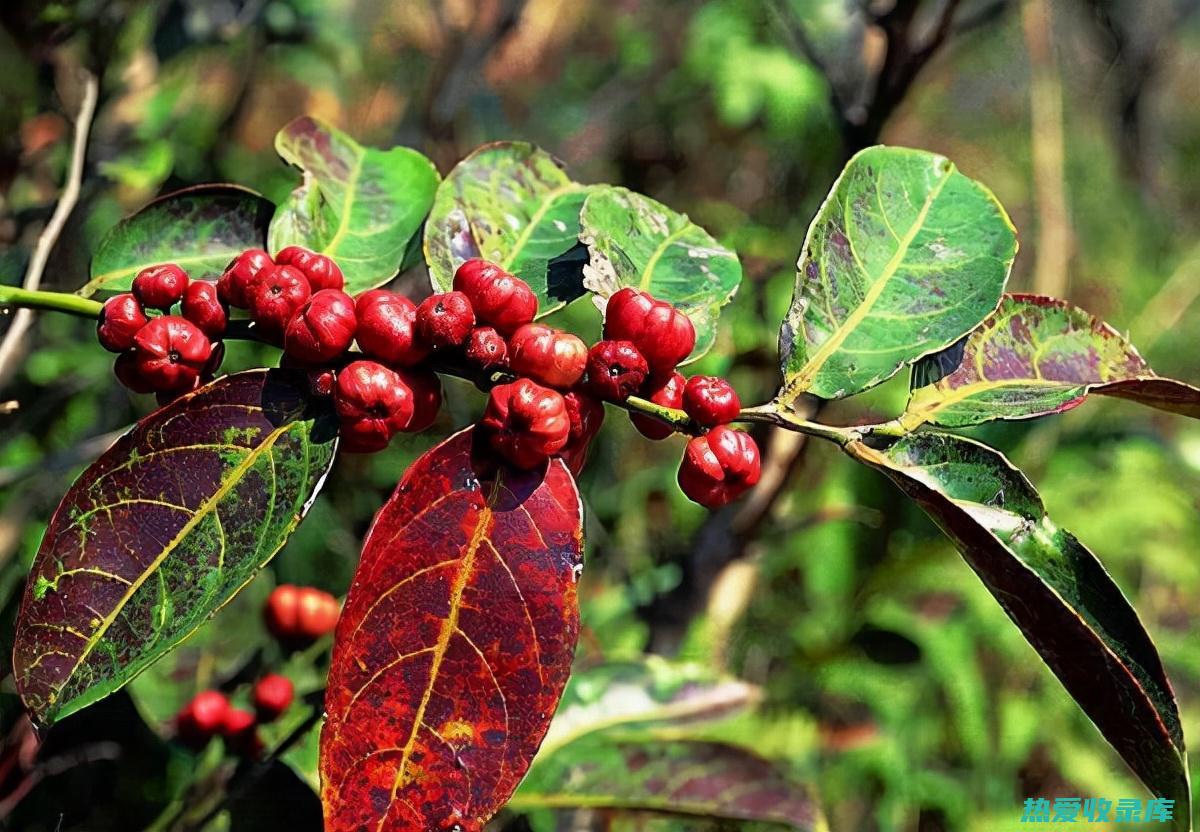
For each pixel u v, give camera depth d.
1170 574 0.80
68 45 0.58
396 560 0.28
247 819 0.41
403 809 0.27
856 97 0.72
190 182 0.63
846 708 0.72
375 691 0.27
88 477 0.29
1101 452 0.81
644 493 0.77
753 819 0.43
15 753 0.44
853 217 0.33
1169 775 0.28
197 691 0.51
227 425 0.29
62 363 0.60
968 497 0.30
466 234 0.35
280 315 0.29
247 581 0.28
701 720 0.46
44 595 0.28
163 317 0.30
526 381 0.28
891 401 0.77
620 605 0.65
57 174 0.57
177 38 0.62
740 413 0.30
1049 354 0.33
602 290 0.33
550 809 0.45
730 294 0.34
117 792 0.45
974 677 0.74
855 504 0.75
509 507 0.28
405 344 0.28
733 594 0.63
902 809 0.70
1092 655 0.28
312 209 0.36
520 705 0.28
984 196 0.33
